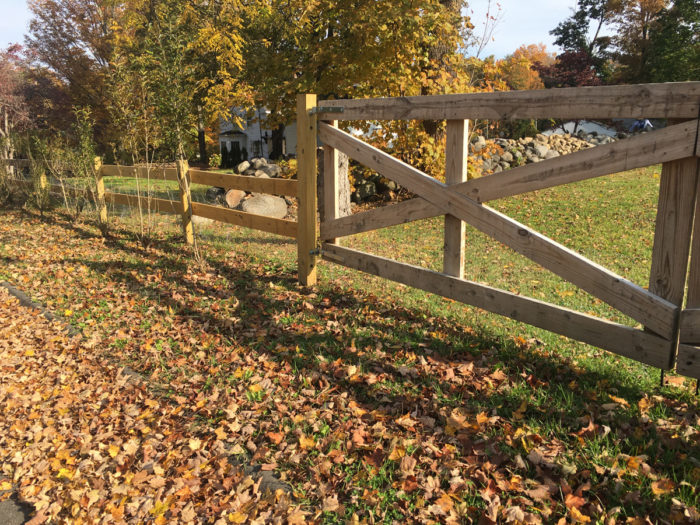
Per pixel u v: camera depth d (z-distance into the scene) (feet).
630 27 135.23
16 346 14.47
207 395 11.00
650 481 7.17
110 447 9.37
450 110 12.01
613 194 34.27
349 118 15.07
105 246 26.02
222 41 54.39
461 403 9.68
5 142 44.47
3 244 27.35
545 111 10.11
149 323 15.35
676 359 8.99
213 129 109.91
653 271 9.07
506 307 11.82
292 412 9.86
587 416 8.87
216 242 25.49
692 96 7.91
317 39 41.39
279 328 14.06
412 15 33.35
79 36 86.48
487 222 11.64
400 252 23.36
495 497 7.15
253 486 7.91
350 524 6.89
